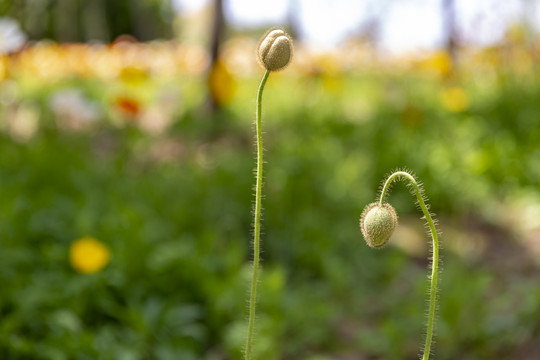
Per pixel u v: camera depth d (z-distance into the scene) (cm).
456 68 225
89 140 159
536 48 205
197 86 280
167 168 139
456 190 140
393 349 84
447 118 192
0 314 77
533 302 88
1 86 176
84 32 489
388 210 50
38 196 116
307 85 235
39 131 157
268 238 112
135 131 149
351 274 107
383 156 147
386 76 284
